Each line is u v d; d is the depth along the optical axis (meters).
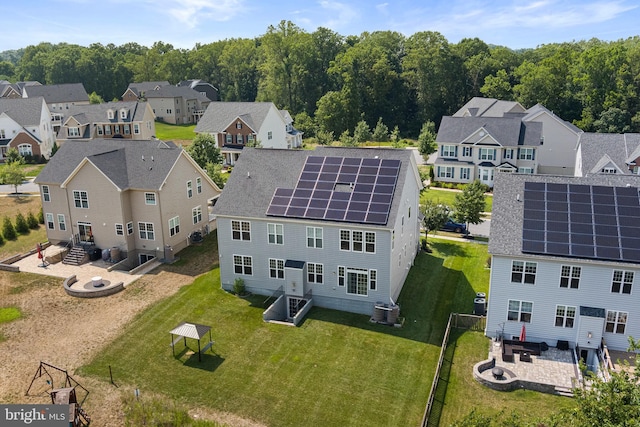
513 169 69.56
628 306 27.81
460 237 50.25
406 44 137.50
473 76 129.00
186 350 29.80
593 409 16.59
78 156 46.00
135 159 44.62
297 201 35.38
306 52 125.94
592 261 27.52
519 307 29.95
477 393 26.12
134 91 141.00
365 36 155.12
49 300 36.00
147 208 42.59
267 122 84.69
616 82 101.25
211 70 166.62
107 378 27.08
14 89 134.25
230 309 34.88
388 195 34.31
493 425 23.22
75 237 44.81
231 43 164.12
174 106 126.50
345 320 33.59
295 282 35.06
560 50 122.69
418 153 96.00
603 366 26.34
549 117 73.62
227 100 151.25
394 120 126.88
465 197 49.97
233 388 26.39
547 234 29.12
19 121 88.12
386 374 27.66
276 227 35.22
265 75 140.38
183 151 44.47
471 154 71.81
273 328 32.38
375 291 33.81
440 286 38.78
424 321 33.53
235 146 83.38
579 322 28.48
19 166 72.38
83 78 161.62
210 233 50.12
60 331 31.80
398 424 23.95
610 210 29.52
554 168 75.19
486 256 44.81
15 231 50.69
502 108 90.88
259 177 38.19
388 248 32.62
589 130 98.50
